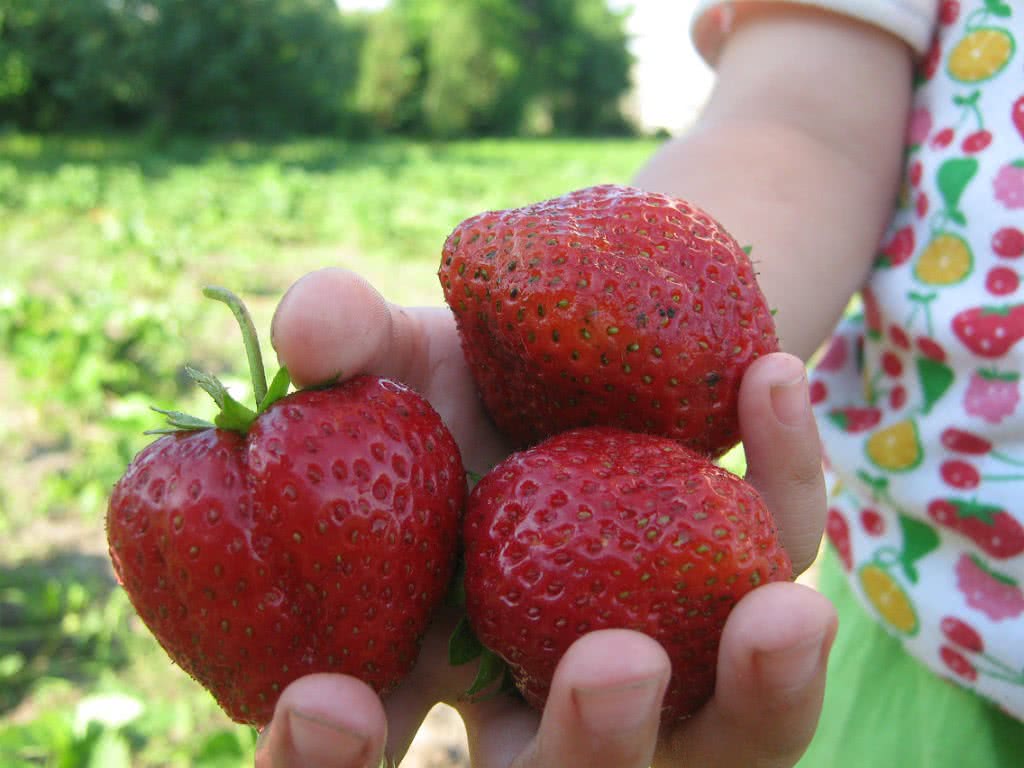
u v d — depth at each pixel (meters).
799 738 0.11
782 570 0.11
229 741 0.26
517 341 0.13
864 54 0.17
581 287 0.12
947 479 0.15
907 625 0.15
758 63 0.17
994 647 0.14
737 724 0.11
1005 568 0.14
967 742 0.15
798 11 0.17
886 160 0.17
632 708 0.10
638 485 0.11
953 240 0.15
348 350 0.12
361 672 0.12
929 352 0.15
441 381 0.15
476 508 0.12
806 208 0.16
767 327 0.13
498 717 0.13
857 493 0.16
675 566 0.11
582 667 0.10
